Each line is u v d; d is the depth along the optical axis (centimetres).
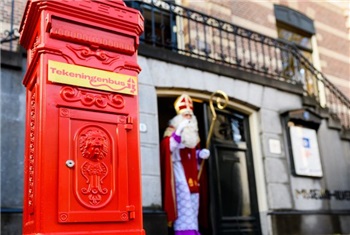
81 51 209
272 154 611
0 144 411
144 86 504
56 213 181
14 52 441
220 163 568
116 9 224
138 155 214
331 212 645
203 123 571
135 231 199
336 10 1139
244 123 622
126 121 213
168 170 468
